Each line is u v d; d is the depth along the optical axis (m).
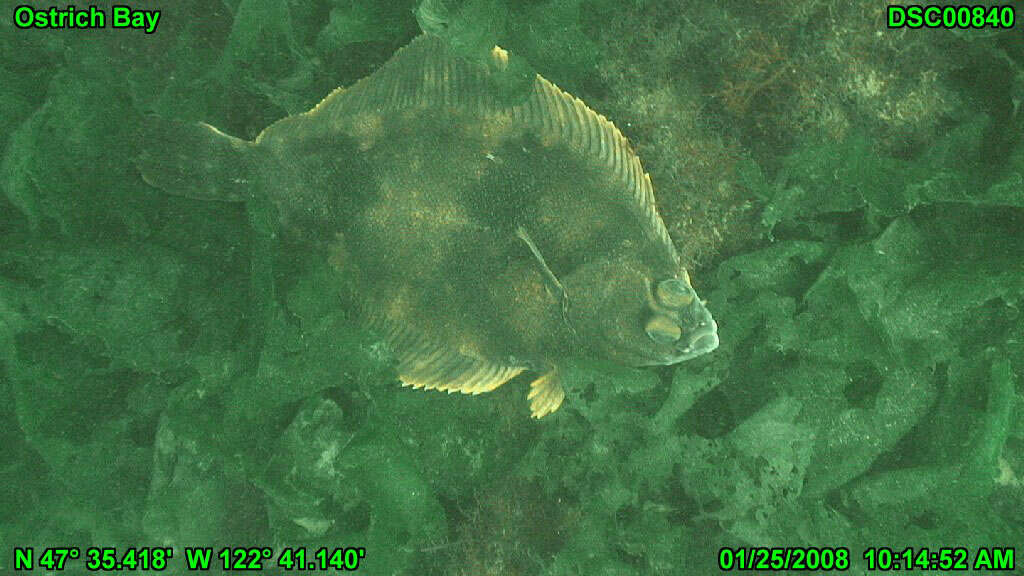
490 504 0.66
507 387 0.66
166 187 0.61
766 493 0.60
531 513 0.66
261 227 0.59
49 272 0.59
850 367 0.61
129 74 0.62
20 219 0.62
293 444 0.61
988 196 0.58
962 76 0.62
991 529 0.58
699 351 0.59
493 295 0.60
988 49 0.61
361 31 0.61
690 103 0.64
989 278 0.58
